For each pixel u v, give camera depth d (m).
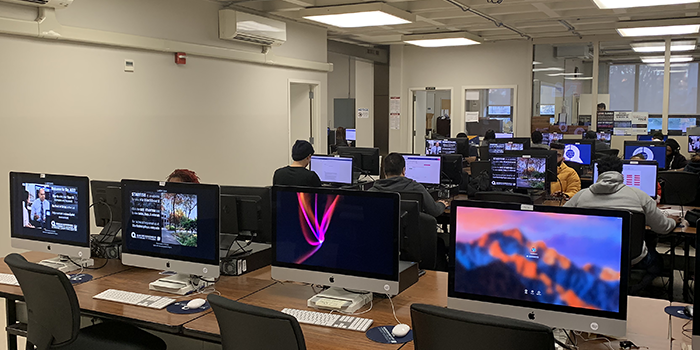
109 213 3.43
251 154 7.50
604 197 3.58
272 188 2.58
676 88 10.30
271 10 7.36
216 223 2.58
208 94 6.69
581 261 1.92
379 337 2.12
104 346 2.55
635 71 10.52
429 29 9.59
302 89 9.02
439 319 1.69
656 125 10.48
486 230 2.07
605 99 10.66
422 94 12.65
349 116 12.85
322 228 2.47
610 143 10.39
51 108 4.84
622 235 1.86
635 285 3.78
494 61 11.26
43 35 4.67
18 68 4.57
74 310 2.35
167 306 2.50
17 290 2.78
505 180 5.71
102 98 5.32
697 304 1.75
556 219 1.96
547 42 10.77
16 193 3.17
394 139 12.30
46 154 4.82
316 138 9.03
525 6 7.52
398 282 2.32
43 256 3.41
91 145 5.23
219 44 6.82
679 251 5.70
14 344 2.96
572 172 5.91
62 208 3.02
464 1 7.09
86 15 5.10
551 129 10.98
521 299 2.02
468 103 11.63
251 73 7.43
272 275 2.60
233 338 1.94
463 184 6.36
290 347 1.80
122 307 2.50
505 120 11.33
